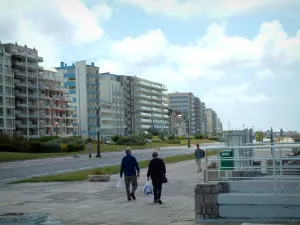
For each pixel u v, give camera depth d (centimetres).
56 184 2538
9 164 5056
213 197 1197
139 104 19900
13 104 10800
